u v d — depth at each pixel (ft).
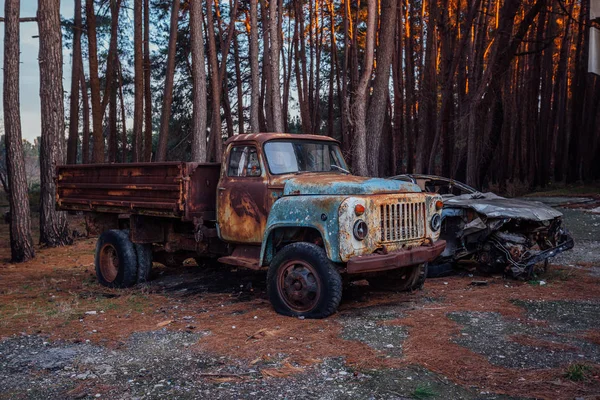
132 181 27.48
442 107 78.28
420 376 13.88
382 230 19.76
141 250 28.35
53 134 47.19
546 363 14.64
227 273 30.35
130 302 24.13
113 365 15.62
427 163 90.68
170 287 27.30
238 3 109.70
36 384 14.35
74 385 14.17
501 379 13.57
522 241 25.55
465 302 21.61
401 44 96.63
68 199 32.65
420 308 20.89
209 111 117.91
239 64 114.11
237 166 23.44
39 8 45.93
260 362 15.37
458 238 27.12
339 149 25.22
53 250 45.37
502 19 71.56
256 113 64.64
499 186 96.78
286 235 21.68
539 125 107.34
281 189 21.43
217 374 14.48
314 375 14.23
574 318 19.02
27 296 26.55
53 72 46.60
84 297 25.91
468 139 72.28
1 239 56.65
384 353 15.66
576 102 102.06
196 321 20.24
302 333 17.97
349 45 123.24
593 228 41.68
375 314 20.12
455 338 16.92
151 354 16.49
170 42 73.05
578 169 103.40
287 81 114.73
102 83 115.85
